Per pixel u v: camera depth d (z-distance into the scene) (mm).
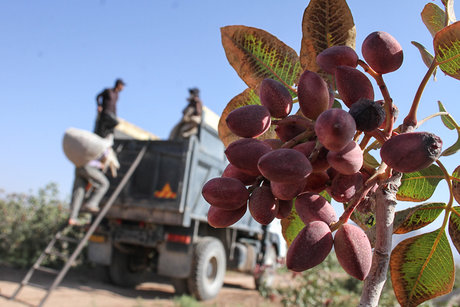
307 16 279
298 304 1814
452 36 230
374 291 199
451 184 277
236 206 223
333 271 1938
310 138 225
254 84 310
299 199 219
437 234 284
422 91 229
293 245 199
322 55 237
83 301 1788
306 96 218
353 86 219
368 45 221
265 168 193
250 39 305
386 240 202
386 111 217
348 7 272
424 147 186
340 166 198
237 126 227
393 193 207
